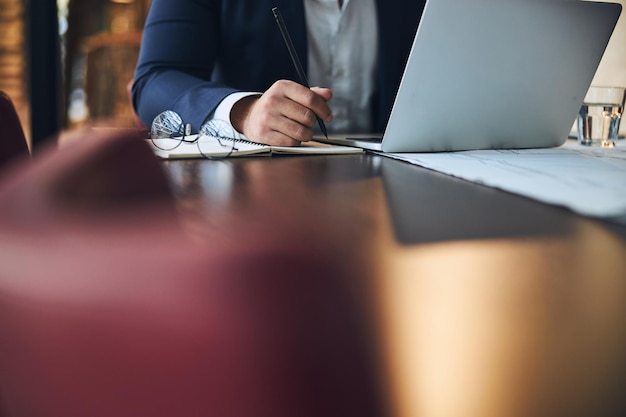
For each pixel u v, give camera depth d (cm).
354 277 28
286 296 14
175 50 143
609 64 172
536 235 43
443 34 90
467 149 103
